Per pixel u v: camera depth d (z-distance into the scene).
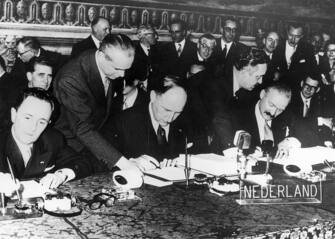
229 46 4.68
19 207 2.93
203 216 3.07
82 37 3.76
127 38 3.99
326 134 5.55
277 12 4.96
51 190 3.31
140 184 3.62
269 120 5.07
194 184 3.79
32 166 3.64
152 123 4.26
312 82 5.33
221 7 4.56
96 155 3.95
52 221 2.83
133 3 3.99
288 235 2.93
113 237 2.65
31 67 3.54
